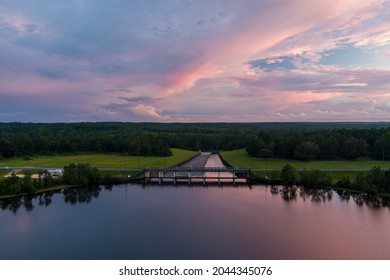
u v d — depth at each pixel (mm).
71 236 80562
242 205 109688
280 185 144000
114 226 87875
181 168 161750
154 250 71938
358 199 114875
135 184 151625
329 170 157625
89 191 134125
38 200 117438
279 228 85500
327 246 73750
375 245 74188
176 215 98188
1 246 74500
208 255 69125
